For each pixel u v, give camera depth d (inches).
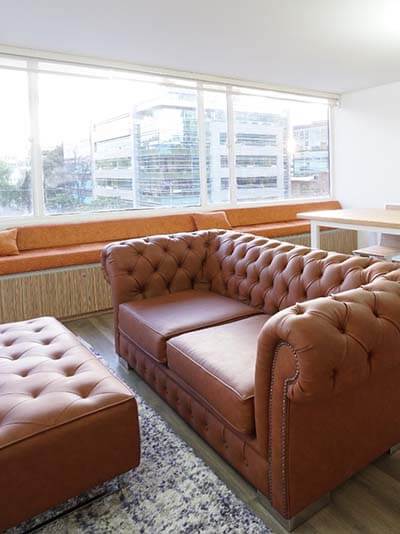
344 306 52.5
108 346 117.6
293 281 81.7
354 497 59.4
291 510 53.4
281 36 139.0
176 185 196.1
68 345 74.0
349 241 231.1
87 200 173.8
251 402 56.6
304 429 52.5
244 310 89.6
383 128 222.7
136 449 58.8
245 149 217.2
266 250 92.6
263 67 177.6
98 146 173.6
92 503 59.4
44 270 136.9
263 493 56.9
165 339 78.8
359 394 57.4
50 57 150.9
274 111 225.5
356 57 164.7
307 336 47.3
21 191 157.6
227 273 101.9
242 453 59.9
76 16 118.7
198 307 92.0
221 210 205.3
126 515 57.2
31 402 55.0
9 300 131.8
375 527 54.3
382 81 209.9
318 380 47.4
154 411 82.7
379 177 228.7
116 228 169.6
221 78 194.5
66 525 56.0
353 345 50.0
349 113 238.7
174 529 54.6
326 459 55.7
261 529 54.2
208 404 65.9
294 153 237.3
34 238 152.3
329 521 55.4
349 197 246.4
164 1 110.5
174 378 77.4
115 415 56.1
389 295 56.6
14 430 50.2
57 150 163.9
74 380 60.7
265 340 51.4
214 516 56.4
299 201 238.7
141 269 102.3
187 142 196.5
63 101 163.2
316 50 155.0
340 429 56.4
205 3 112.5
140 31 131.6
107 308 149.3
